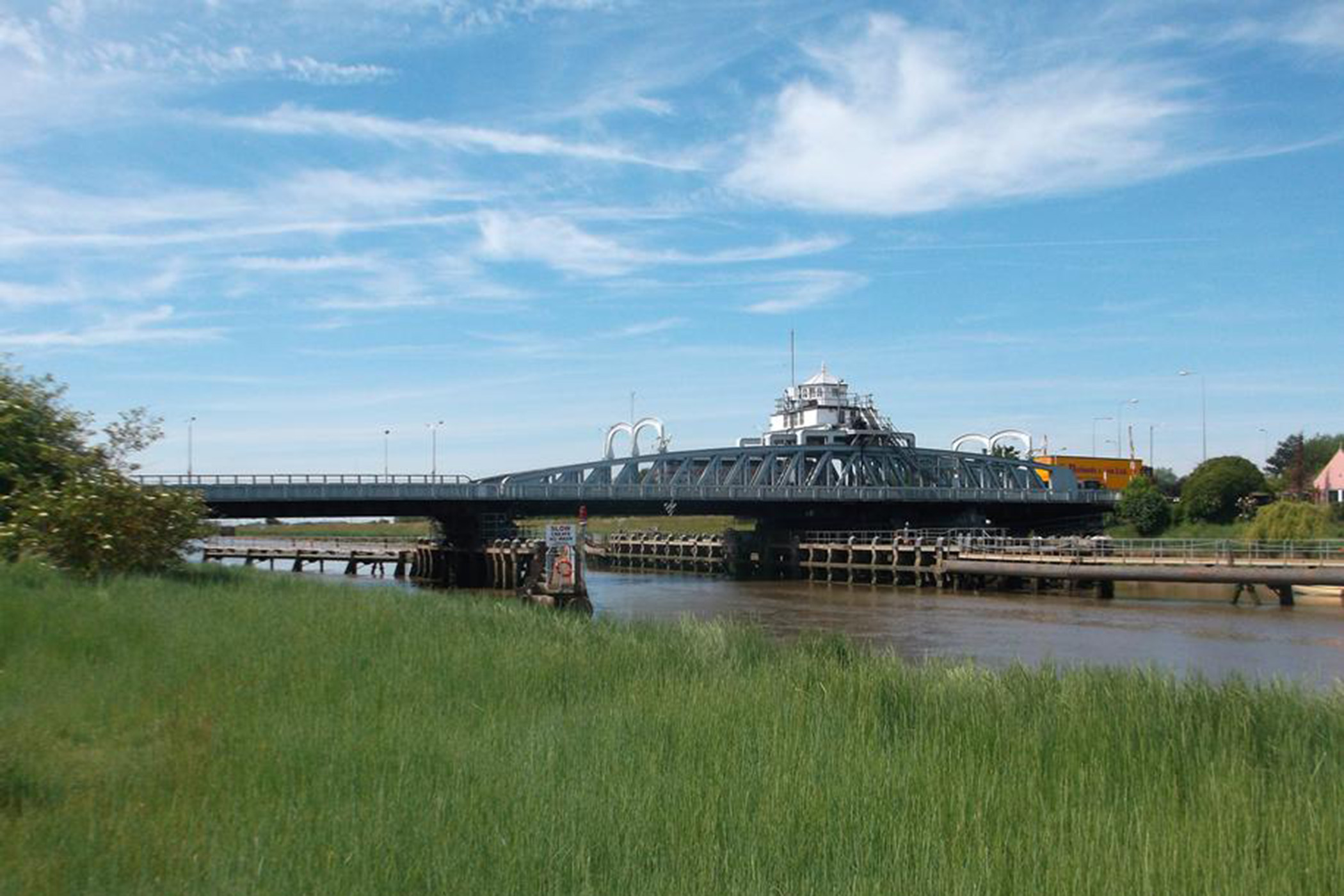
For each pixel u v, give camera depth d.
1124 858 8.10
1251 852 8.33
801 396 99.62
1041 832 8.77
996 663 31.86
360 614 23.89
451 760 10.98
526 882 7.68
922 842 8.55
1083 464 109.50
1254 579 50.78
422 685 15.37
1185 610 49.75
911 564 73.56
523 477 77.12
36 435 34.97
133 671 15.52
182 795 9.61
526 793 9.72
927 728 13.12
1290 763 11.83
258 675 15.52
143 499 34.88
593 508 81.69
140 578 31.75
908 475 91.94
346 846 8.20
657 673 16.92
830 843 8.65
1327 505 71.62
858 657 19.39
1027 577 64.69
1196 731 12.66
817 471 87.50
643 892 7.59
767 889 7.68
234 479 64.25
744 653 20.00
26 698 13.81
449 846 8.29
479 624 24.41
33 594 22.66
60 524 31.62
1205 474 84.38
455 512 75.19
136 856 8.00
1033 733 12.16
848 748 11.52
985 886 7.70
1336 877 7.97
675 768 11.00
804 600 60.53
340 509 72.50
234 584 33.16
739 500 79.44
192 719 12.64
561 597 45.31
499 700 14.87
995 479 95.69
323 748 11.32
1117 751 11.62
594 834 8.69
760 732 12.20
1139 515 86.94
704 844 8.48
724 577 86.44
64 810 9.05
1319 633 39.78
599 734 12.32
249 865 7.84
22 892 7.32
